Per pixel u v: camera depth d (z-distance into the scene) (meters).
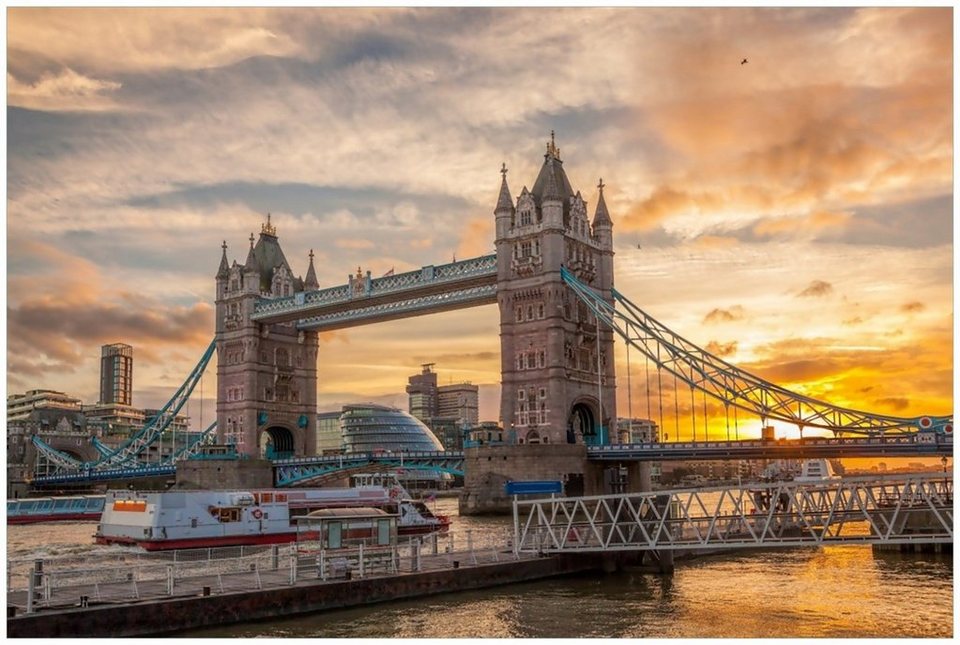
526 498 131.88
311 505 88.69
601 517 74.75
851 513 53.16
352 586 49.53
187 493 79.31
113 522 83.44
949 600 52.91
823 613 49.22
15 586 55.59
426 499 180.25
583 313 156.75
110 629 41.75
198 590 46.50
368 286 173.88
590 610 49.84
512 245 155.50
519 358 151.50
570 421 150.12
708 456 131.25
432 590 52.69
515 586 56.09
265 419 195.12
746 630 45.31
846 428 129.38
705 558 70.81
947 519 54.28
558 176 159.62
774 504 52.78
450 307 170.75
